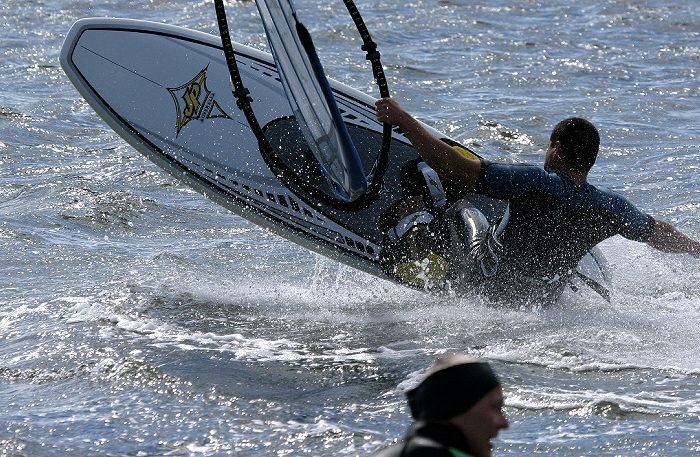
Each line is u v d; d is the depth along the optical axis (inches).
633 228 847.1
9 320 863.7
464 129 1638.8
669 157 1457.9
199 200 1296.8
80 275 1008.2
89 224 1184.8
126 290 950.4
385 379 736.3
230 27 2417.6
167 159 1031.0
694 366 737.0
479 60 2119.8
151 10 2578.7
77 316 871.7
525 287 880.9
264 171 1015.6
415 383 722.2
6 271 1014.4
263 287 988.6
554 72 2027.6
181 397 698.8
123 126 1031.0
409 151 1017.5
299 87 900.6
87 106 1726.1
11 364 761.6
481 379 331.3
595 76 2000.5
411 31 2370.8
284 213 1009.5
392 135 1023.6
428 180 983.6
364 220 993.5
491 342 808.9
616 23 2466.8
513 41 2288.4
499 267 877.8
